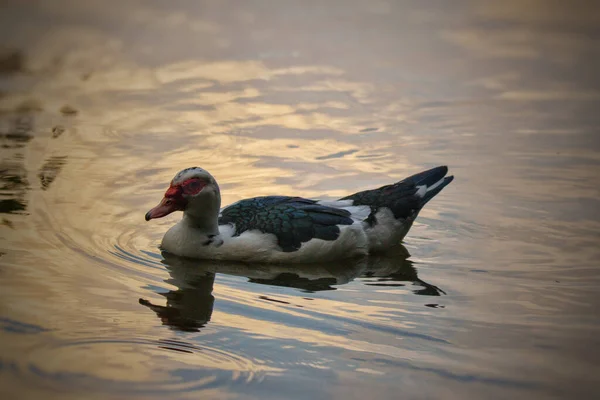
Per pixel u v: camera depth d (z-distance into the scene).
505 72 21.83
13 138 17.14
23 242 12.67
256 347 9.98
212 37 23.98
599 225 13.88
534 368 9.71
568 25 25.78
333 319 10.84
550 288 11.87
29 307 10.65
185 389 8.98
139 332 10.19
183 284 11.73
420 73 21.70
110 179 15.34
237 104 19.50
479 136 17.91
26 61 21.84
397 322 10.81
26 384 8.90
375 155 16.89
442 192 15.28
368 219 13.08
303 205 13.05
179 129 17.97
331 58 22.64
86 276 11.73
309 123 18.50
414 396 9.04
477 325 10.76
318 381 9.27
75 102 19.38
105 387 8.93
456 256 13.00
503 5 27.97
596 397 9.14
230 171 15.90
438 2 28.03
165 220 13.96
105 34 23.97
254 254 12.55
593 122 18.61
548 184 15.57
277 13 26.38
